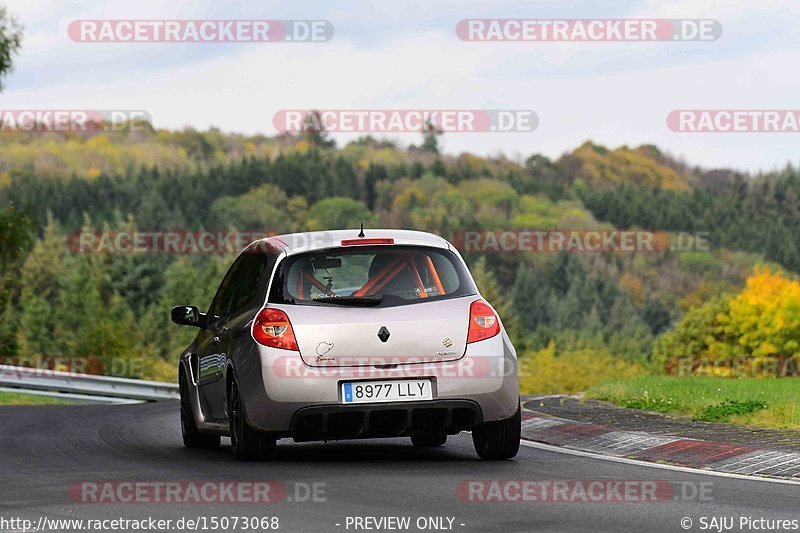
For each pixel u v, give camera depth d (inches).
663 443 1375.5
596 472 1185.4
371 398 1235.9
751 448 1293.1
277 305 1261.1
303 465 1242.6
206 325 1488.7
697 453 1300.4
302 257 1288.1
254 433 1266.0
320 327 1242.6
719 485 1089.4
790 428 1510.8
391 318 1252.5
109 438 1637.6
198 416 1470.2
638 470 1205.1
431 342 1252.5
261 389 1240.2
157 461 1304.1
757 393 1994.3
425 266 1293.1
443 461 1286.9
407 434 1268.5
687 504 974.4
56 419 2050.9
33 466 1256.8
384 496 1010.1
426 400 1241.4
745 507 960.3
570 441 1504.7
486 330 1272.1
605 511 936.3
